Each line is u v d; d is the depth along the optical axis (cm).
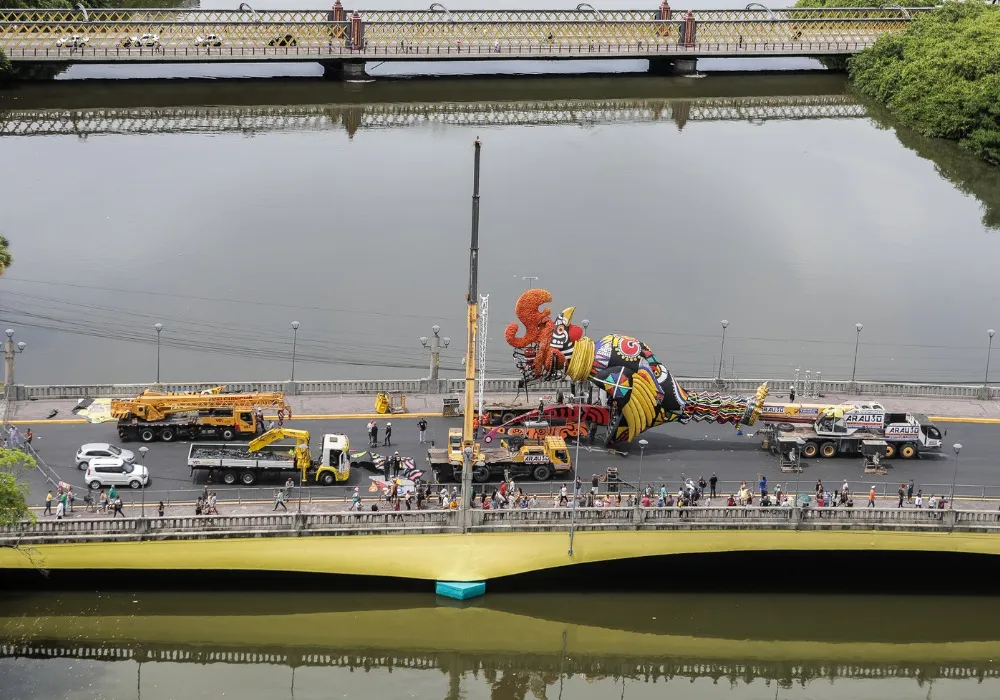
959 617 14000
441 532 13612
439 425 16525
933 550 14062
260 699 12481
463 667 13150
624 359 15712
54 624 13212
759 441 16438
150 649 13050
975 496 15000
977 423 17200
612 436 15888
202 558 13400
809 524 13912
